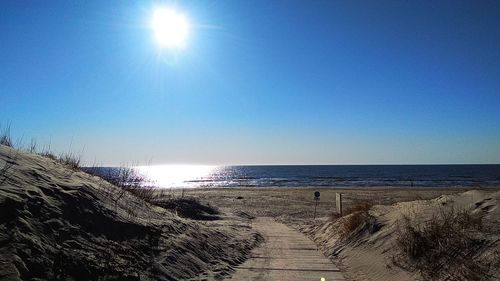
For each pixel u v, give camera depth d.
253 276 8.27
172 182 93.00
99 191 8.52
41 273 4.93
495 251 6.29
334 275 8.42
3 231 5.13
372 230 10.94
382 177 99.44
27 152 8.75
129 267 6.39
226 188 59.34
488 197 9.00
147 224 8.48
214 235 11.59
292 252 11.33
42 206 6.20
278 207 30.75
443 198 10.53
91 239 6.47
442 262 6.94
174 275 7.18
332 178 97.62
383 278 7.83
